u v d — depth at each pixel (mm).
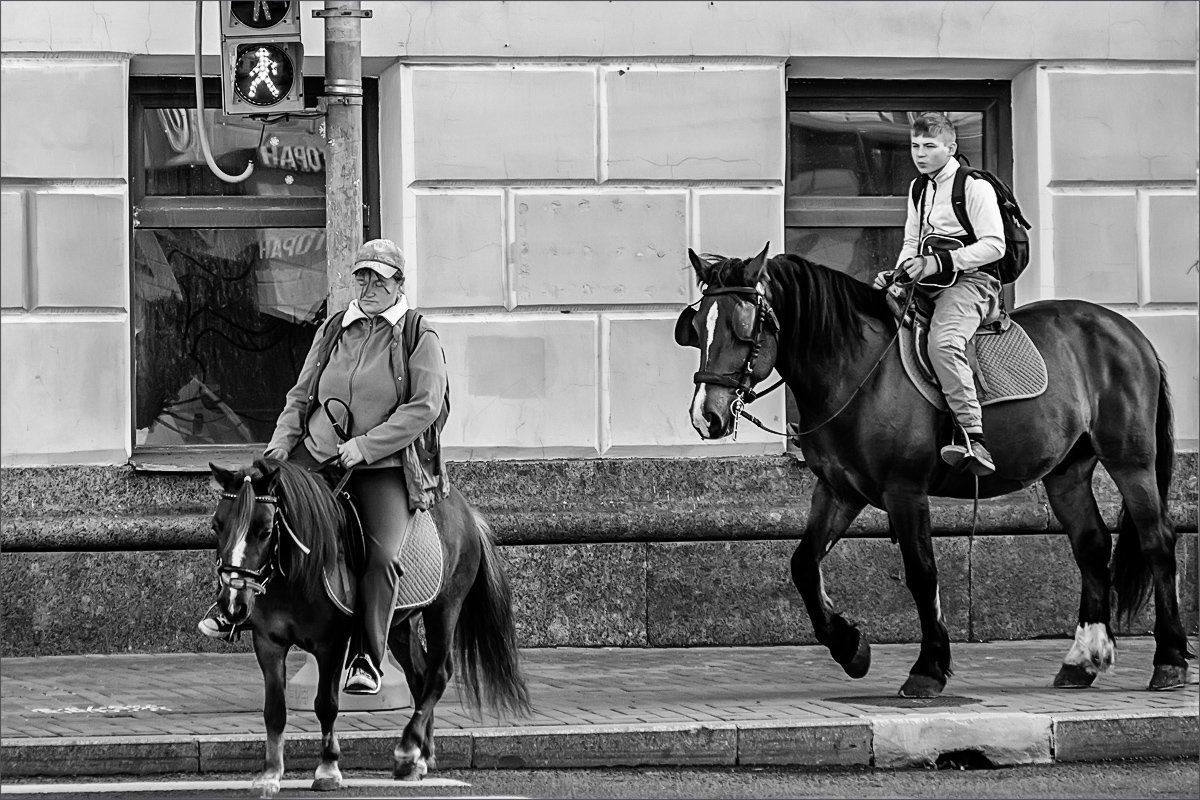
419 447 8867
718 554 13180
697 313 10461
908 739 9695
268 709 8414
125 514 12867
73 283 12836
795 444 13781
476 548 9234
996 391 10930
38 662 12336
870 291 10906
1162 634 11195
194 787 8773
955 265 10625
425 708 9016
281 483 7992
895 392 10711
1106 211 14062
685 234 13484
